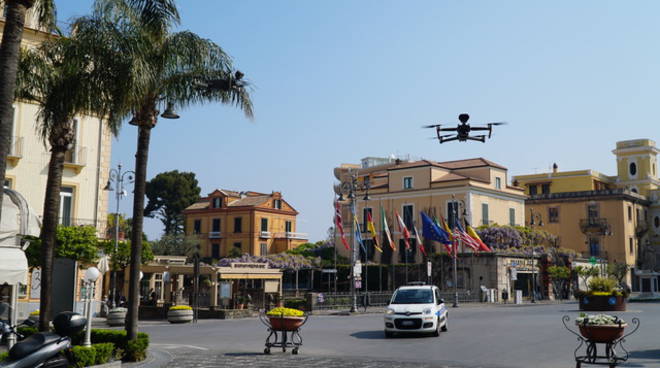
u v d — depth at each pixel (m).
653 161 77.56
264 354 15.46
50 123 14.73
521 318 28.70
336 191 64.81
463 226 48.62
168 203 88.50
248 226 77.06
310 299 37.75
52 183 14.45
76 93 13.50
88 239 28.56
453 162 62.41
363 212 60.81
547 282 54.28
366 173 75.31
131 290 13.98
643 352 15.73
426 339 19.33
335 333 22.06
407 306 20.23
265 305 36.78
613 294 33.56
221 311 32.81
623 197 66.69
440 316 20.64
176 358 14.45
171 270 35.91
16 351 9.43
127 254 32.38
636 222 70.12
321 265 59.53
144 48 13.56
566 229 69.75
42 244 14.22
